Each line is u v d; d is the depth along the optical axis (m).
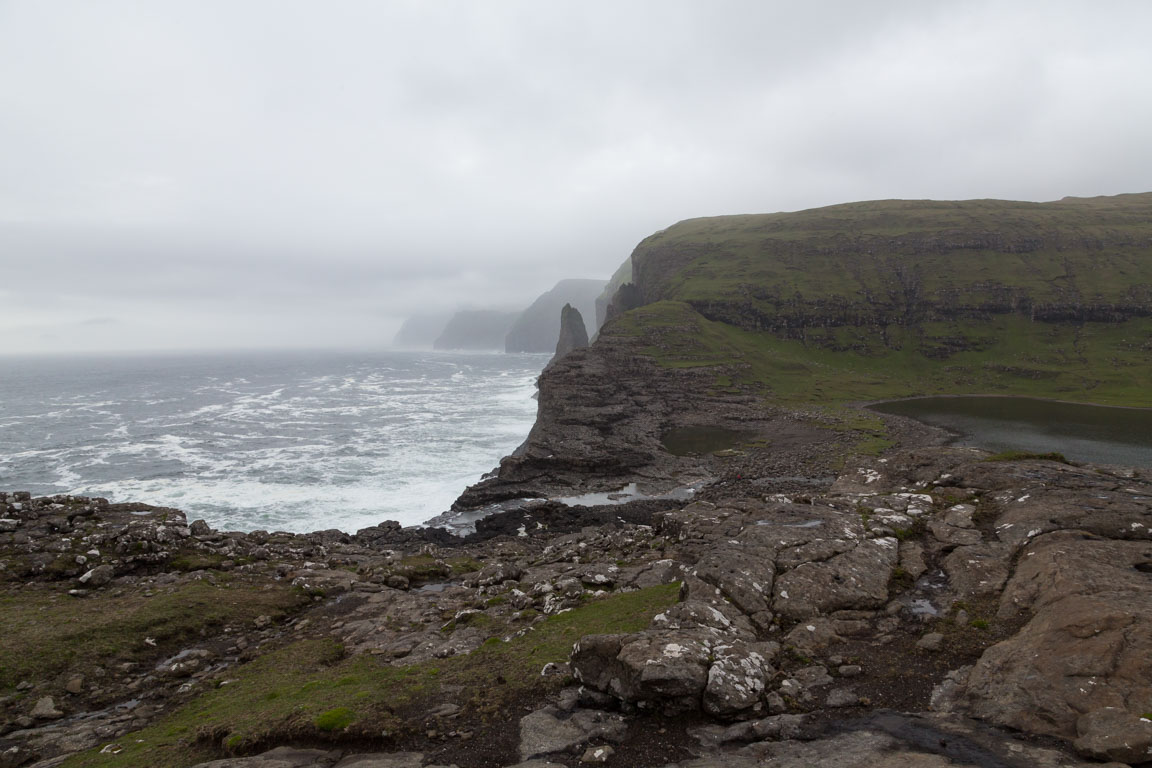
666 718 12.66
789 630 15.68
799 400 132.75
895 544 19.77
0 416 131.12
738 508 26.58
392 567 31.66
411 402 163.50
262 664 19.83
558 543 41.38
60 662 19.28
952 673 12.95
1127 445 84.75
